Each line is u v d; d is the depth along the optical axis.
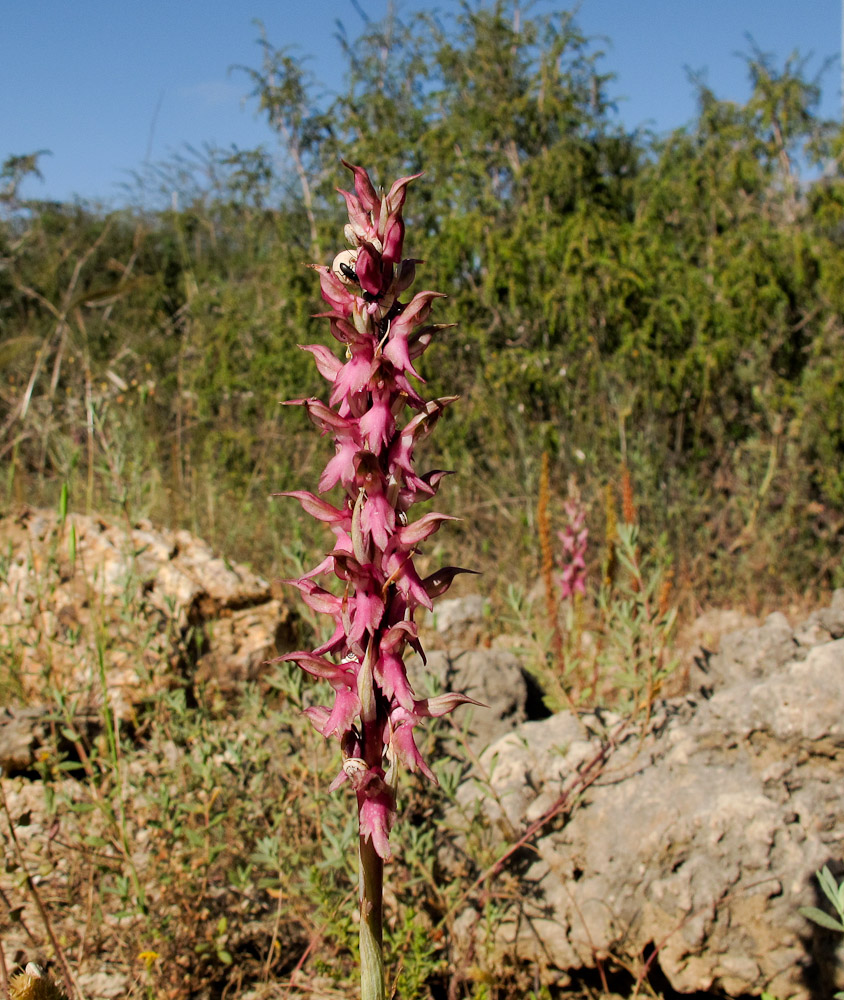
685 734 3.02
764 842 2.69
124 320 12.80
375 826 1.73
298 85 13.05
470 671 3.72
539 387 8.56
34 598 3.94
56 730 3.63
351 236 1.78
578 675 4.28
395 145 10.14
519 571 6.18
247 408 10.12
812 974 2.61
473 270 9.60
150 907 2.84
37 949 2.78
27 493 6.82
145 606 3.74
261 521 7.32
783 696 2.88
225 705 3.97
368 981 1.85
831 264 8.18
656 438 7.70
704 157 10.68
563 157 10.06
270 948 2.83
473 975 2.57
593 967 2.80
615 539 4.45
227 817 3.08
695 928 2.66
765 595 6.28
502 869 2.94
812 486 7.58
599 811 2.91
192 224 16.05
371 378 1.71
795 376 8.56
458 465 8.46
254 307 11.99
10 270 12.86
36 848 3.11
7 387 7.98
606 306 8.49
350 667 1.78
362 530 1.69
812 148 10.60
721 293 8.59
